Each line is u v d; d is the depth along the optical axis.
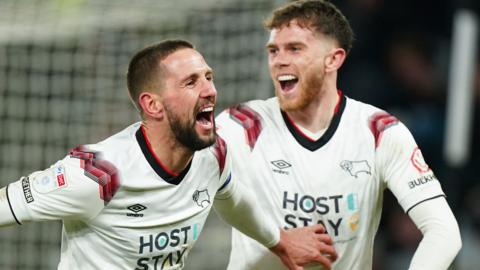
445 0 27.52
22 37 23.67
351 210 14.27
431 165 26.00
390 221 25.16
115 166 12.41
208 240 24.83
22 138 24.50
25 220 12.20
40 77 24.41
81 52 24.39
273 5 22.94
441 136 26.12
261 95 23.08
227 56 23.39
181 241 13.22
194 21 23.72
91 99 24.61
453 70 22.05
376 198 14.51
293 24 14.05
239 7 23.33
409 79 26.84
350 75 27.14
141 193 12.62
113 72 24.48
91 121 24.69
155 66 12.62
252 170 14.40
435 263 13.40
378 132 14.30
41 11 24.08
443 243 13.56
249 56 23.22
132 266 12.94
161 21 23.95
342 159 14.29
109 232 12.62
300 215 14.30
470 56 21.59
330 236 14.34
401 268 24.53
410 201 14.05
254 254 14.84
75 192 12.15
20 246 24.03
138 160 12.65
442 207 13.95
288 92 14.16
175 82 12.52
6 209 12.13
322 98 14.36
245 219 13.98
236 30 23.34
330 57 14.31
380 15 27.41
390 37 27.31
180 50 12.69
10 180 24.48
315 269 14.61
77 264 12.84
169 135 12.71
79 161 12.29
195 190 13.16
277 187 14.33
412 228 24.83
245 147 14.41
